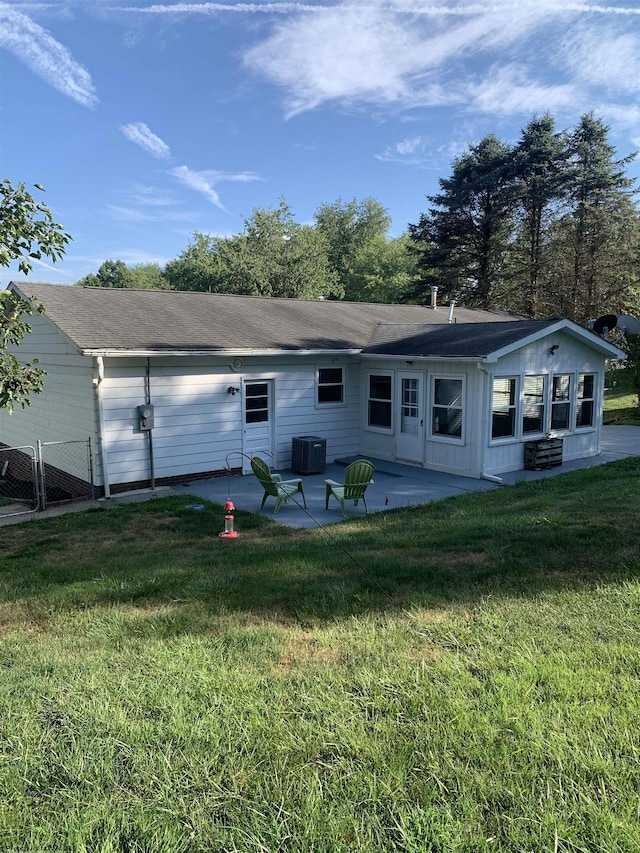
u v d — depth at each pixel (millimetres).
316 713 3156
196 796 2549
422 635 4113
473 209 36938
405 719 3082
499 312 23422
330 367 13562
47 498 10516
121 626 4488
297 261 43500
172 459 11297
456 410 11781
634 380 20000
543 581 5105
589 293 32281
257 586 5312
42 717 3191
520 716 3053
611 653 3729
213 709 3211
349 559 6145
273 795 2541
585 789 2523
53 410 11961
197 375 11461
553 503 8555
